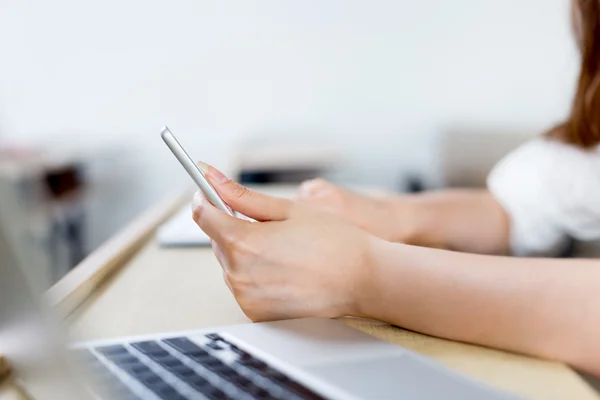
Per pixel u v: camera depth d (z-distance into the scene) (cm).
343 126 244
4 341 32
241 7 237
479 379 34
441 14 236
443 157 223
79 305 49
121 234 80
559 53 232
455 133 225
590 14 81
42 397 31
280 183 163
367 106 243
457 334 40
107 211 244
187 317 46
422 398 29
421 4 237
